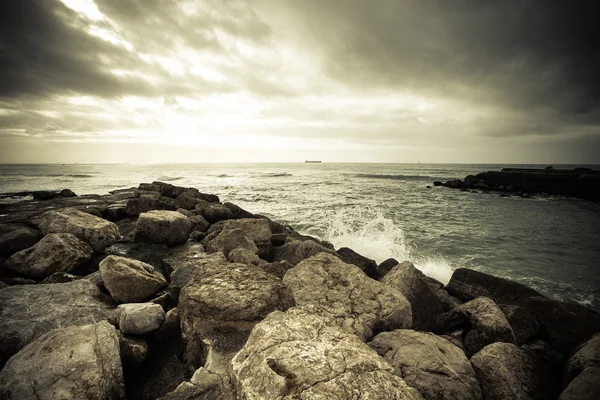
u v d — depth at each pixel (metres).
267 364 2.39
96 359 2.71
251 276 4.25
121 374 2.83
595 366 3.30
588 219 19.61
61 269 5.69
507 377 3.26
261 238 7.68
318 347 2.60
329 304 4.08
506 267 10.66
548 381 3.57
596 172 33.59
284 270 5.59
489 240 14.20
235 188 36.56
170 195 17.53
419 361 3.05
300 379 2.23
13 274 5.60
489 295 6.65
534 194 32.50
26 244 7.16
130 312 3.52
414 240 13.85
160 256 6.89
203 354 3.34
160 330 3.72
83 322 3.70
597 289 8.91
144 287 4.51
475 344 4.45
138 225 7.46
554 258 11.73
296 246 7.74
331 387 2.15
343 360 2.44
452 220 18.75
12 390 2.42
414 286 5.40
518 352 3.73
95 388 2.49
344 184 43.97
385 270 8.08
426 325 5.04
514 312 5.33
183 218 7.95
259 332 2.88
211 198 17.92
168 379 3.25
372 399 2.08
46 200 16.78
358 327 3.69
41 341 2.90
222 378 2.63
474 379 3.10
